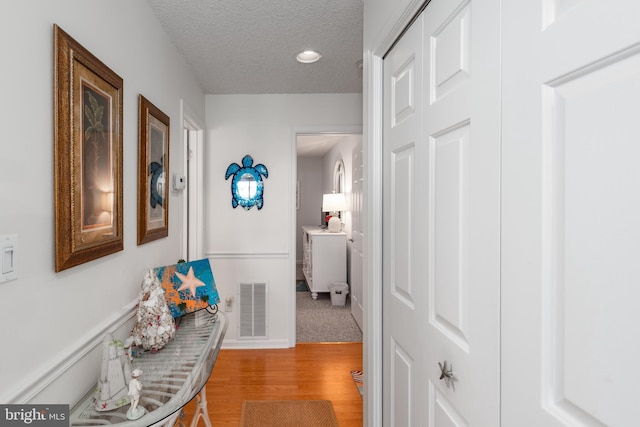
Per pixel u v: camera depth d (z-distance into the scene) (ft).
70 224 3.45
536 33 2.15
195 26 6.57
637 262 1.57
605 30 1.70
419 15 3.92
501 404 2.49
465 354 2.96
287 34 6.96
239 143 10.64
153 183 5.90
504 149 2.44
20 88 2.86
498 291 2.52
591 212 1.80
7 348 2.73
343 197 16.90
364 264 5.76
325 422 7.08
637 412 1.58
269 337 10.80
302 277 21.61
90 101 3.83
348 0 5.79
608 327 1.71
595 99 1.77
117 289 4.66
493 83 2.56
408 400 4.32
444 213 3.37
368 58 5.48
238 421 7.07
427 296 3.75
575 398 1.91
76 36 3.68
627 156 1.61
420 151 3.91
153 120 5.89
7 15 2.72
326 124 10.75
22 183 2.89
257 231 10.71
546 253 2.10
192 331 5.60
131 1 5.13
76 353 3.62
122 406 3.55
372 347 5.33
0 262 2.62
